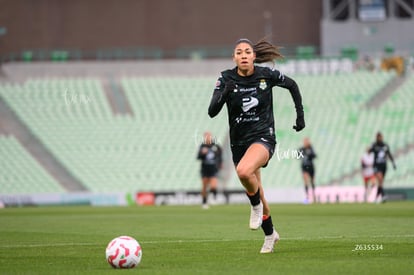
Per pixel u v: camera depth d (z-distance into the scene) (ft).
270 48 137.69
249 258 126.82
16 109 536.01
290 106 527.81
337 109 529.45
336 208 334.65
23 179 495.82
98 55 585.63
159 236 183.42
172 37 587.27
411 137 510.58
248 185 128.26
